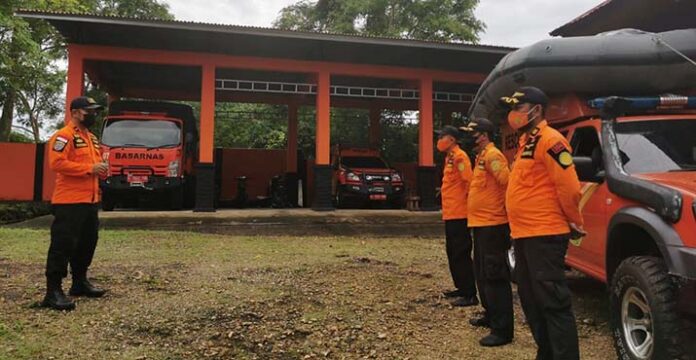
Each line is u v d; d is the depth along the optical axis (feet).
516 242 12.08
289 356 13.03
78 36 42.80
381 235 35.63
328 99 47.44
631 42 17.72
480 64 50.06
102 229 34.91
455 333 14.90
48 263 15.74
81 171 15.96
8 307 15.60
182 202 46.60
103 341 13.33
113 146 42.73
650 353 11.51
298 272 21.30
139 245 27.96
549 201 11.39
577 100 18.45
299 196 64.13
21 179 49.49
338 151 57.52
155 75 56.03
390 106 66.95
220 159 71.26
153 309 15.79
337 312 16.20
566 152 11.10
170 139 44.19
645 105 15.58
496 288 14.02
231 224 37.81
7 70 58.54
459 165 16.57
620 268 12.80
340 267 22.63
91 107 16.43
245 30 41.32
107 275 19.97
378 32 78.54
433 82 51.57
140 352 12.80
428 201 48.62
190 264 22.62
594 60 17.67
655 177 13.70
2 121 69.92
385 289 19.10
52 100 84.79
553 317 11.21
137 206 47.70
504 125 24.61
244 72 54.85
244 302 16.65
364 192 50.93
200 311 15.67
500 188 14.10
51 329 13.97
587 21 37.24
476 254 15.17
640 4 32.53
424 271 22.43
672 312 11.21
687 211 11.39
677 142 15.61
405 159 80.18
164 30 41.29
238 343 13.62
